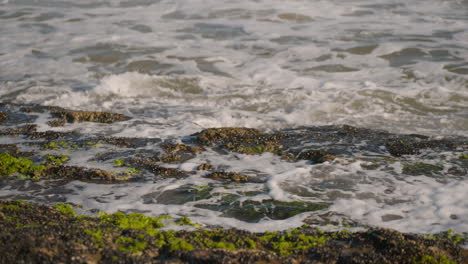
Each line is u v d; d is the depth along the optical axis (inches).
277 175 698.8
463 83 1206.9
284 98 1119.0
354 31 1627.7
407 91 1129.4
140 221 525.0
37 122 948.0
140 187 660.1
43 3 1975.9
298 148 825.5
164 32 1646.2
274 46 1507.1
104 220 517.0
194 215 576.4
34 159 753.0
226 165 749.9
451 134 916.6
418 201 616.7
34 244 418.9
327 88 1180.5
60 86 1196.5
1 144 815.1
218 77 1268.5
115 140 850.1
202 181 684.1
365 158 772.6
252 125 976.3
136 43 1533.0
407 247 458.3
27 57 1409.9
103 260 414.0
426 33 1588.3
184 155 791.1
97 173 690.2
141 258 421.7
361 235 490.0
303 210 592.1
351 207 600.7
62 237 445.1
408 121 993.5
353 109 1055.6
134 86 1186.6
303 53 1444.4
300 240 480.7
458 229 536.4
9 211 501.0
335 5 1934.1
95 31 1651.1
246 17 1801.2
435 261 442.6
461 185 662.5
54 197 623.8
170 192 645.3
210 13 1854.1
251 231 531.2
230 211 589.3
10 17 1797.5
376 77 1258.6
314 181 679.7
